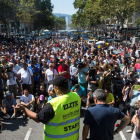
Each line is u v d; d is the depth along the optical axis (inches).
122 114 114.5
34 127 235.5
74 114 107.1
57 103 101.3
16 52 593.3
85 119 112.3
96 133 109.2
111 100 246.8
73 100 107.3
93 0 1745.8
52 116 99.7
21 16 1813.5
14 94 320.5
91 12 1850.4
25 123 245.8
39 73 382.3
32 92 324.2
